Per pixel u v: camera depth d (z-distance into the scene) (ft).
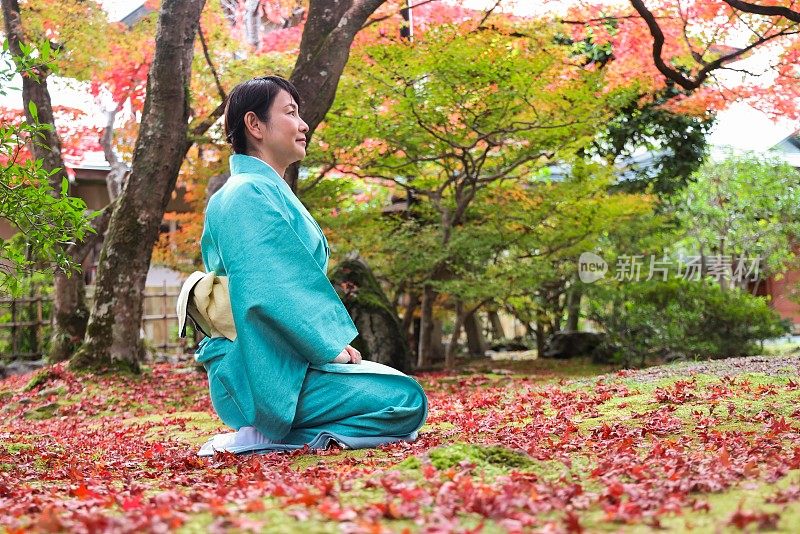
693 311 43.83
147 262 36.14
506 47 37.35
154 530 7.11
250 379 14.35
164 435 22.09
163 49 34.53
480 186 42.68
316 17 34.58
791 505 8.09
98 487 10.94
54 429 25.32
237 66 43.37
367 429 14.73
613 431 15.21
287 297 14.16
